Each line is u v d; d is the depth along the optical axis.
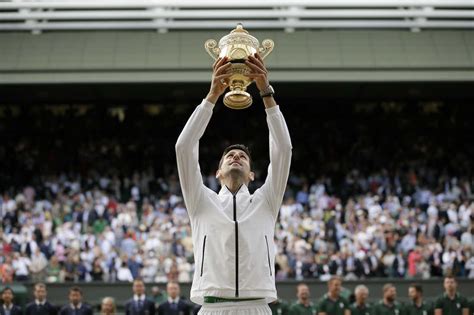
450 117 51.25
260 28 43.03
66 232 37.06
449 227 38.47
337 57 42.84
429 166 48.06
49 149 48.84
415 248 35.75
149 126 50.78
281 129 8.70
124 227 37.81
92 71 42.62
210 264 8.56
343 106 51.91
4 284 32.25
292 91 47.81
